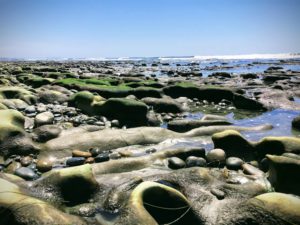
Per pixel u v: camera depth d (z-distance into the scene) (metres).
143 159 1.05
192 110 2.15
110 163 1.00
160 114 1.96
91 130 1.37
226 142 1.16
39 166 1.00
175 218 0.72
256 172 0.98
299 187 0.84
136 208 0.65
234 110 2.15
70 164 1.04
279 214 0.63
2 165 1.01
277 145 1.10
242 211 0.67
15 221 0.61
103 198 0.78
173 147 1.22
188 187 0.83
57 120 1.56
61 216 0.64
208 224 0.70
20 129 1.17
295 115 1.94
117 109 1.67
